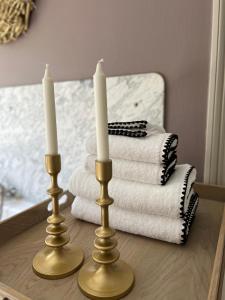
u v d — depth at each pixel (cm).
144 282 44
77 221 65
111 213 58
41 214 67
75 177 62
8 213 111
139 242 55
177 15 74
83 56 91
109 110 88
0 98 115
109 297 40
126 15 81
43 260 48
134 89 83
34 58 102
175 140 58
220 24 68
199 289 43
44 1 94
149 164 55
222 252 44
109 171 40
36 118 106
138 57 81
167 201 51
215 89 71
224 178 75
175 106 79
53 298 41
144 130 57
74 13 89
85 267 46
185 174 58
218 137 74
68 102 97
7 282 45
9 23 102
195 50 73
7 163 121
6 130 117
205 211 67
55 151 47
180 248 53
